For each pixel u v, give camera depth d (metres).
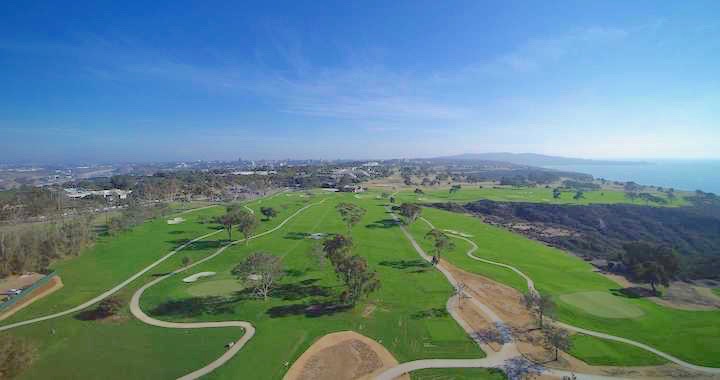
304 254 108.00
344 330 63.84
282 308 72.12
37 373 51.16
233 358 54.97
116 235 127.94
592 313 73.75
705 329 68.06
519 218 188.25
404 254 111.12
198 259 104.25
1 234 91.69
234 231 136.88
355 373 52.19
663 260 93.75
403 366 53.94
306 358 55.41
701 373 54.34
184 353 56.22
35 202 147.88
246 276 75.38
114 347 57.88
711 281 97.56
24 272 88.94
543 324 66.69
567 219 179.75
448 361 55.41
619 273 103.31
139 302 74.69
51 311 70.56
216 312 70.38
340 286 83.38
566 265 108.38
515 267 102.94
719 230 157.88
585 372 53.75
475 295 80.81
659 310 76.69
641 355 58.62
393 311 71.69
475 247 122.94
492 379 51.44
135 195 199.00
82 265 98.06
